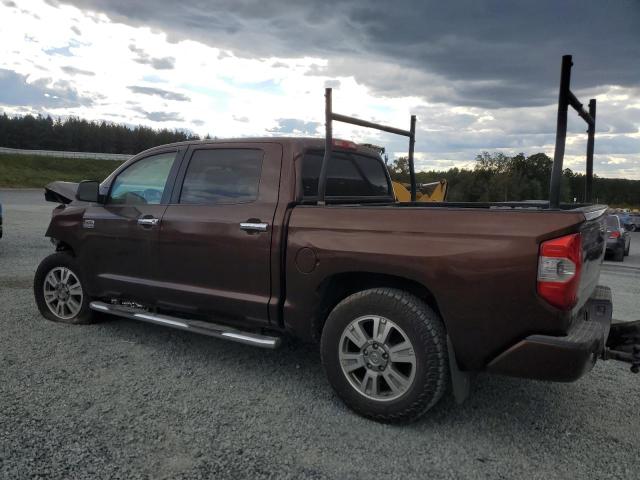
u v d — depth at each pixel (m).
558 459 2.92
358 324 3.35
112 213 4.72
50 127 121.44
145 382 3.83
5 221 17.36
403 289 3.39
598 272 3.75
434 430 3.23
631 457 2.95
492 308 2.96
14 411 3.29
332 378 3.45
